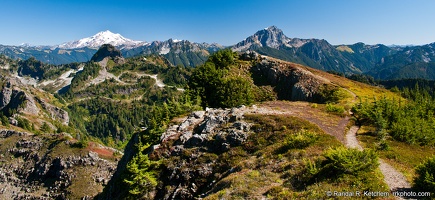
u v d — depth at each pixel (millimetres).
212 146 49906
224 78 105250
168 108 74750
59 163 125875
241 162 39750
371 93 102250
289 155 35281
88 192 111000
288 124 47438
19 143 153750
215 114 60531
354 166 26578
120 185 59031
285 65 125750
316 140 38250
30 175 131250
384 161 33156
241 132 48562
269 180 30672
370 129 47562
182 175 46062
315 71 128250
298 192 25969
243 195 28812
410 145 40656
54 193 115750
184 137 54344
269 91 116500
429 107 62188
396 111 51875
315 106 67250
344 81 118438
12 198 119438
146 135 67188
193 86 106688
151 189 47219
